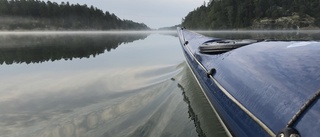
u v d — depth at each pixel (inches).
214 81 152.6
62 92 240.8
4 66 395.9
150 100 208.5
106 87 255.8
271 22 3356.3
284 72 102.3
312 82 85.0
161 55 517.0
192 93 225.9
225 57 166.7
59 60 461.7
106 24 5196.9
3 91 247.1
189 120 167.5
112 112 183.9
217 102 139.9
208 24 3789.4
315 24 3277.6
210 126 157.3
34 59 475.8
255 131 93.7
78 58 488.4
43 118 175.3
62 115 180.5
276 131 82.9
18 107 199.9
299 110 78.1
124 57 495.2
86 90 245.9
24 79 300.4
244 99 112.0
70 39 1267.2
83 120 169.8
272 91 98.1
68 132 153.3
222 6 3782.0
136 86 255.9
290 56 112.4
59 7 4318.4
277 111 88.5
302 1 3627.0
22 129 159.2
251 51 147.3
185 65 364.5
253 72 121.3
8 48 702.5
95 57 502.3
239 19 3496.6
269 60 121.0
